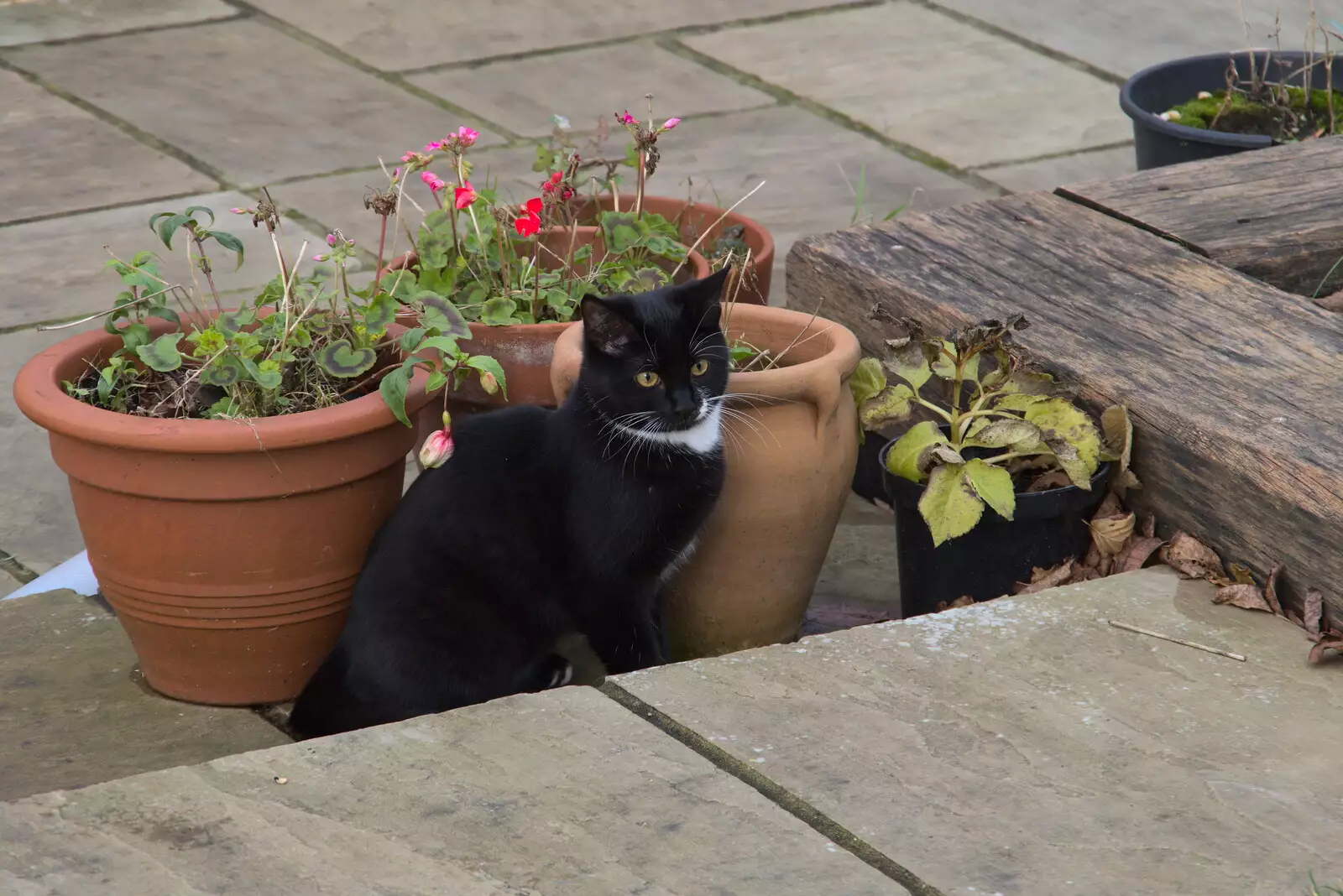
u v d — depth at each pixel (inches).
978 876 102.3
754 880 101.3
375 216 282.7
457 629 148.9
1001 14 398.6
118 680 159.0
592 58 370.9
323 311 161.9
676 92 350.0
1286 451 141.4
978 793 111.4
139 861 102.5
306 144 319.6
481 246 183.6
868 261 191.2
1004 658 130.3
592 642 157.2
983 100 344.2
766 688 125.2
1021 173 304.8
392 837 105.3
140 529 142.6
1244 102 257.6
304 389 154.7
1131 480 156.7
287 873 101.4
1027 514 154.5
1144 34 381.1
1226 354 163.6
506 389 168.1
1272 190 206.8
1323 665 129.7
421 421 180.2
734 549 158.6
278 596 147.6
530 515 149.4
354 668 147.0
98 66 363.6
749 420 152.5
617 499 146.6
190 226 157.5
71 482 146.6
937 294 180.7
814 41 383.2
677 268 195.0
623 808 108.7
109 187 298.8
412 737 117.3
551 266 197.3
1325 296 194.4
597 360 145.0
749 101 346.0
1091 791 111.8
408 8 405.7
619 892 100.0
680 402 143.1
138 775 113.1
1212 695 125.1
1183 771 114.4
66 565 184.2
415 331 145.8
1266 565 143.9
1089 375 160.2
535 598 153.1
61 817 106.9
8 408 225.1
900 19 397.7
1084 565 161.3
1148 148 245.3
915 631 134.8
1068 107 339.0
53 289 256.7
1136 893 100.7
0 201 292.0
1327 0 395.2
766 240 206.1
